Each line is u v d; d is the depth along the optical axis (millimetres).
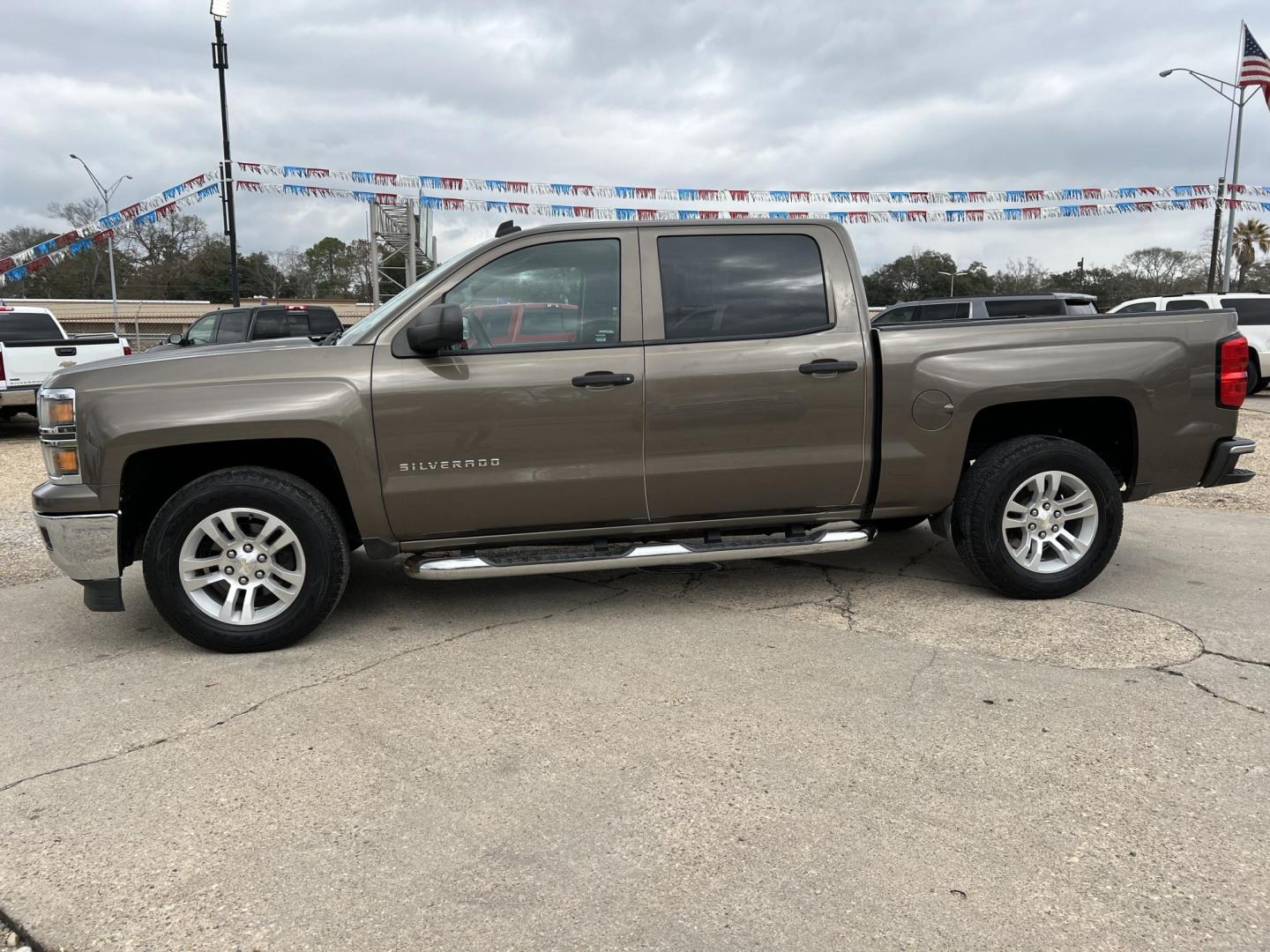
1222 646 3816
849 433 4203
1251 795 2629
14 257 16891
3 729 3229
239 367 3842
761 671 3629
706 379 4047
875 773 2795
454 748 3020
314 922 2148
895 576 4969
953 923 2096
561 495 4051
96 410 3717
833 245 4242
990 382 4203
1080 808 2574
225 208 16984
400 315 3975
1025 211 17062
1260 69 21812
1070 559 4453
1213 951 1987
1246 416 13125
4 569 5590
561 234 4090
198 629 3871
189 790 2775
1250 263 57188
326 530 3914
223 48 17656
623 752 2971
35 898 2256
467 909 2188
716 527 4285
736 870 2318
